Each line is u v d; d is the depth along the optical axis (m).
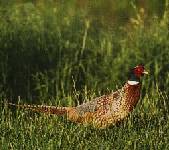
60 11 27.39
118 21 26.66
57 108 18.41
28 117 19.55
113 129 18.09
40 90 21.91
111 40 24.72
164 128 18.42
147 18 27.06
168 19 25.52
